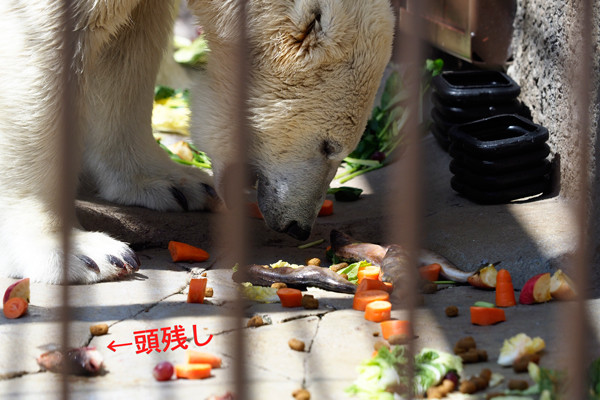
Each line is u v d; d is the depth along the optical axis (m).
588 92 2.44
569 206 3.11
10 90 2.83
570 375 2.36
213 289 2.84
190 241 3.16
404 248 2.92
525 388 2.38
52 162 2.87
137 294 2.79
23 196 2.88
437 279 2.89
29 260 2.83
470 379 2.41
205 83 3.02
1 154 2.86
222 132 2.99
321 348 2.54
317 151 2.93
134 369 2.46
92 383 2.41
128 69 3.22
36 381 2.42
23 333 2.58
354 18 2.81
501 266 2.90
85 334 2.58
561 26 3.22
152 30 3.20
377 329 2.62
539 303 2.74
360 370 2.41
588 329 2.58
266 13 2.80
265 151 2.95
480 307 2.64
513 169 3.21
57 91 2.84
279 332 2.60
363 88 2.87
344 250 3.04
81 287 2.82
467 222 3.11
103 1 2.84
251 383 2.41
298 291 2.74
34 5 2.82
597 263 2.82
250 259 3.08
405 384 2.38
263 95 2.88
